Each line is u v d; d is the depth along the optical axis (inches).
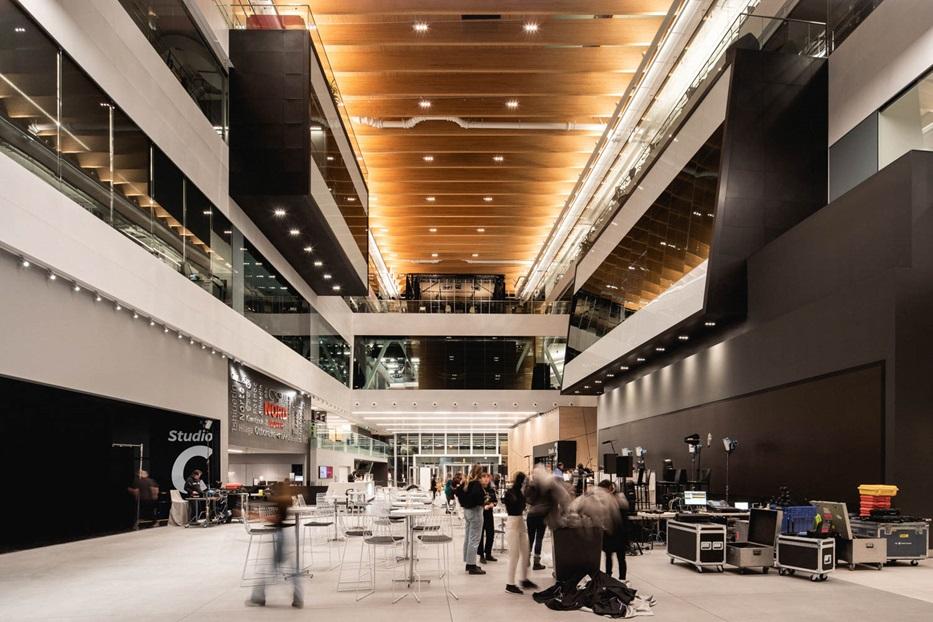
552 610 303.4
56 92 441.4
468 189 1277.1
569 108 979.9
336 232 895.1
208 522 683.4
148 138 563.2
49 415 515.5
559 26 781.9
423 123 1037.2
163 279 583.2
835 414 500.4
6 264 401.1
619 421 1109.7
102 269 486.6
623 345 884.6
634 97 921.5
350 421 1685.5
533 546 431.8
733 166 623.5
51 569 409.7
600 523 324.8
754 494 621.3
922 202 447.5
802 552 386.6
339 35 805.9
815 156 626.5
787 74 629.9
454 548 538.3
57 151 440.8
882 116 549.3
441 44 807.1
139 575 388.5
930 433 435.8
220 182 709.9
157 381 593.3
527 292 1808.6
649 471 859.4
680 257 710.5
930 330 442.3
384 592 344.5
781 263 579.2
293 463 1143.6
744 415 643.5
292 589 350.0
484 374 1550.2
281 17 759.7
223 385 749.3
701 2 714.2
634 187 892.6
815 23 648.4
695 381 768.3
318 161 784.3
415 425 1921.8
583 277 1192.2
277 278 944.9
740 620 283.0
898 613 295.0
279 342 940.0
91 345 490.9
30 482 502.3
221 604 312.3
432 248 1706.4
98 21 489.4
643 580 382.3
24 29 409.7
